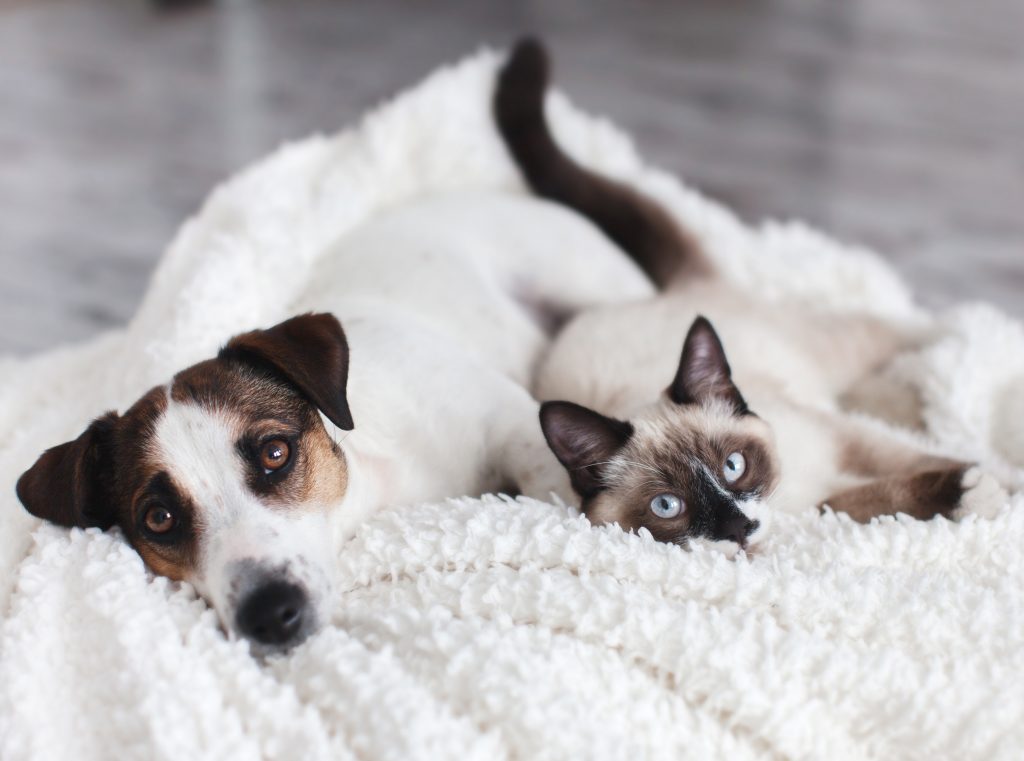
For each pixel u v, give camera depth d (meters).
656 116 1.76
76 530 0.76
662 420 0.80
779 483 0.81
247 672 0.69
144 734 0.68
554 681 0.69
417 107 1.10
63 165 1.73
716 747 0.69
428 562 0.76
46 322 1.36
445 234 0.98
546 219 1.03
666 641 0.71
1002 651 0.72
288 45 2.10
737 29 2.09
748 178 1.59
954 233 1.45
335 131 1.75
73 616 0.73
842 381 0.97
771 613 0.73
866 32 2.06
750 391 0.87
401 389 0.84
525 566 0.75
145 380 0.86
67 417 0.90
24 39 2.21
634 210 1.08
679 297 0.98
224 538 0.72
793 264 1.11
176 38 2.18
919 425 0.94
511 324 0.96
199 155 1.73
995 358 0.96
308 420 0.76
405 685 0.68
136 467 0.74
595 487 0.80
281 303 0.95
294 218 1.00
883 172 1.60
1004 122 1.73
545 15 2.17
